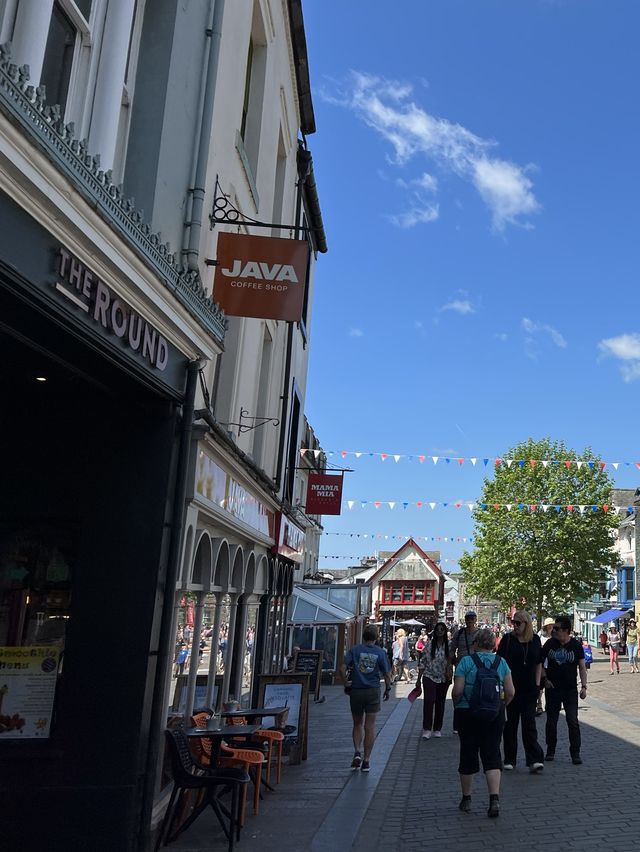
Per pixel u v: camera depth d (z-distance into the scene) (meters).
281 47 11.60
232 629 9.38
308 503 17.39
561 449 40.25
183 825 5.75
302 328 15.59
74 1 4.79
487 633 6.77
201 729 6.12
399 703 16.06
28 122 3.40
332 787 7.53
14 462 5.77
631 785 7.34
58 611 5.59
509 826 6.04
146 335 5.23
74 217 3.99
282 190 13.01
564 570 38.59
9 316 4.13
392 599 57.81
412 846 5.58
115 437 5.80
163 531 5.71
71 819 5.20
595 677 24.12
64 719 5.35
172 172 6.23
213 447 6.63
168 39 6.18
